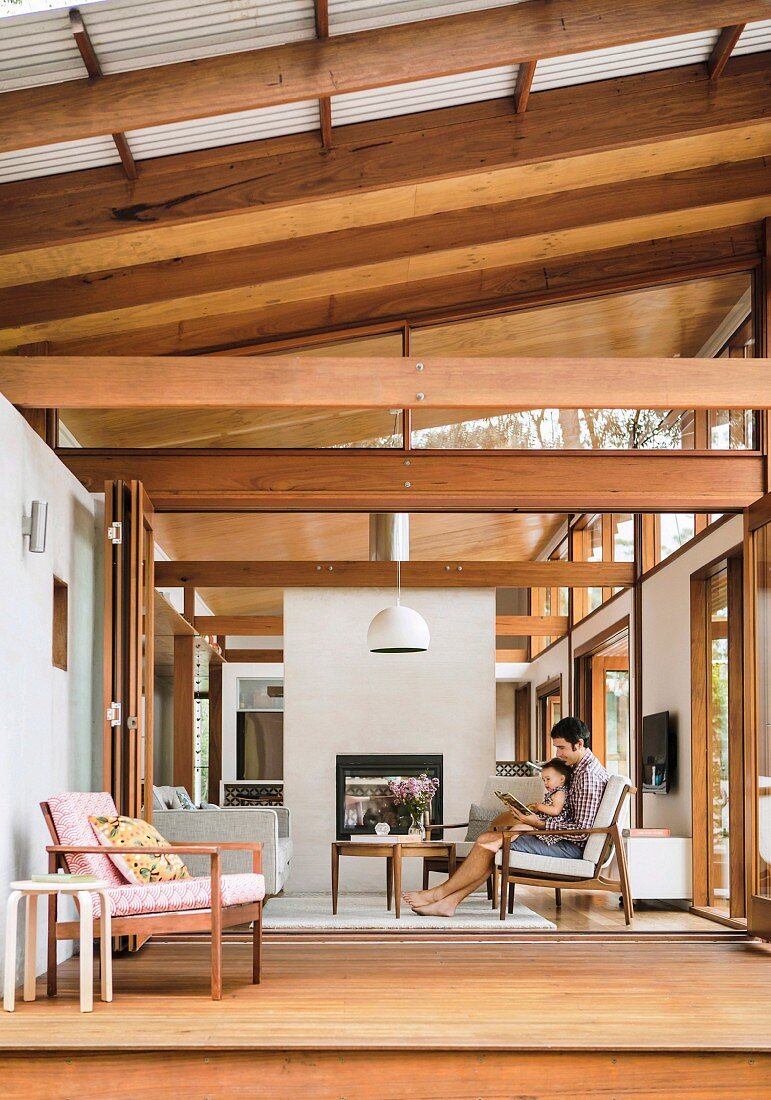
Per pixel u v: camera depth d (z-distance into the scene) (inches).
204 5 163.0
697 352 269.7
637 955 224.4
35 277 228.1
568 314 269.6
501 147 205.9
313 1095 143.8
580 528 470.6
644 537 390.9
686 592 337.4
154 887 180.7
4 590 187.0
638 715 389.7
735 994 181.2
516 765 471.2
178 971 203.6
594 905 323.6
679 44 203.6
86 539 251.9
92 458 256.7
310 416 259.0
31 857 200.5
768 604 251.1
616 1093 145.3
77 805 194.7
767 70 211.0
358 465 257.0
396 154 204.8
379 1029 152.6
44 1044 144.9
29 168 194.7
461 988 184.2
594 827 272.4
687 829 327.6
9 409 192.2
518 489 256.8
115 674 232.5
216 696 574.6
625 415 261.4
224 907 184.9
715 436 263.1
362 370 206.4
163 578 393.7
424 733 390.9
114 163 198.8
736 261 266.8
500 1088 144.6
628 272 267.0
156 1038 147.6
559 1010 166.2
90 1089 143.7
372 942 243.4
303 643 394.6
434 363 207.0
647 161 235.8
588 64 203.6
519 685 711.7
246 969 204.5
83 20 162.1
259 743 644.7
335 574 393.7
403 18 173.5
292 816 385.7
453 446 258.5
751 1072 146.7
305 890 377.7
